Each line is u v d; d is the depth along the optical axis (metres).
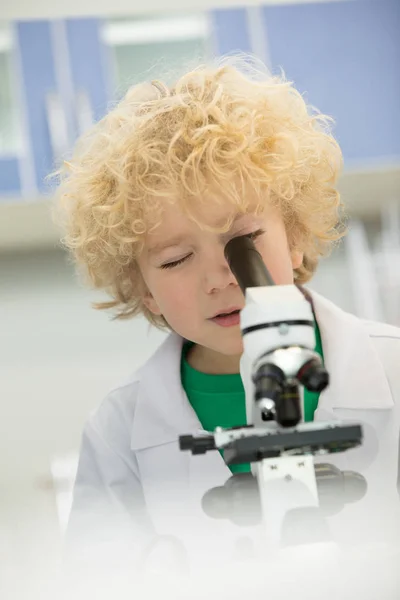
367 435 1.10
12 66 2.12
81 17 2.13
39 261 2.42
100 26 2.13
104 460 1.23
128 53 2.14
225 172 1.04
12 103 2.13
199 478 1.12
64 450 2.41
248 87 1.23
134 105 1.24
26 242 2.34
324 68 2.18
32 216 2.16
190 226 1.03
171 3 2.02
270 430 0.67
